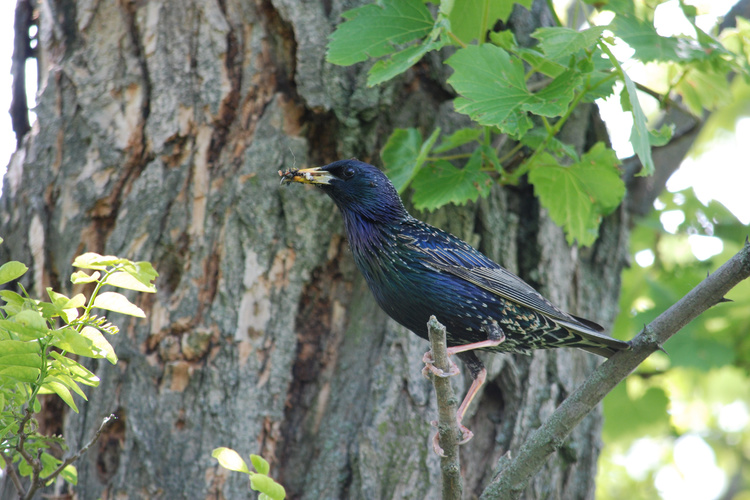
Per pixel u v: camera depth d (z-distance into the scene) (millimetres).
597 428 9828
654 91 11211
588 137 10602
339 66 9289
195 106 9117
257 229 8867
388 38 8680
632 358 6848
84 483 8320
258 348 8641
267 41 9336
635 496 22094
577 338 8258
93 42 9414
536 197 10047
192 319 8586
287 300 8836
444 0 8047
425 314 8641
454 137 9242
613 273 10641
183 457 8250
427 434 8445
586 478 9539
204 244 8789
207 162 9023
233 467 5230
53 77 9430
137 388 8414
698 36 9930
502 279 8586
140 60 9289
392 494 8242
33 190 9125
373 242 8719
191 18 9336
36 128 9375
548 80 10227
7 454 6492
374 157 9562
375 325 9109
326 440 8586
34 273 8906
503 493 6980
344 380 8875
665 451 22062
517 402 9211
